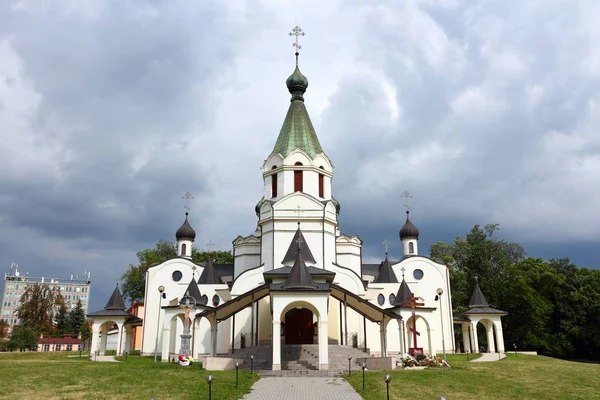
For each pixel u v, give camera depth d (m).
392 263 54.91
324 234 45.72
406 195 60.09
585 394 23.05
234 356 36.31
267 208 47.03
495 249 72.94
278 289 31.47
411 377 26.14
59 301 103.81
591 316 58.88
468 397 21.45
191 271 53.41
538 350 60.91
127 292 84.56
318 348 33.16
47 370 28.05
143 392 20.84
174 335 47.75
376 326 45.88
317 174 49.09
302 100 53.56
